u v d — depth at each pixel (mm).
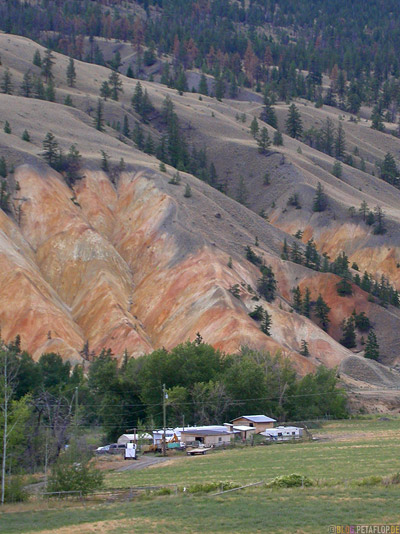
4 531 42094
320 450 74188
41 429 68000
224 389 96750
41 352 128250
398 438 81500
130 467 71375
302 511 42844
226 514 43219
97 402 102438
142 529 41062
